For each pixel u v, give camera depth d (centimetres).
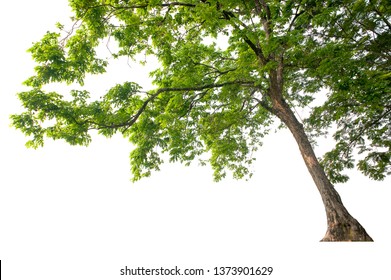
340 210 1091
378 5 1173
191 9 1216
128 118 1215
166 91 1359
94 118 1144
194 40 1450
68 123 1103
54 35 1123
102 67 1213
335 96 1254
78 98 1144
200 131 1517
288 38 990
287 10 1126
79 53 1144
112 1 1164
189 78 1296
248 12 1194
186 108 1420
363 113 1478
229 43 1454
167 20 1256
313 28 1198
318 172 1167
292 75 1568
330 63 1003
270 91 1338
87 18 1128
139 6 1184
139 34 1242
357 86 999
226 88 1270
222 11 1110
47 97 1066
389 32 1209
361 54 1285
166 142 1387
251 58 1219
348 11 1178
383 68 1288
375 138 1580
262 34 1045
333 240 1050
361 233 1038
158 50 1298
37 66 1077
